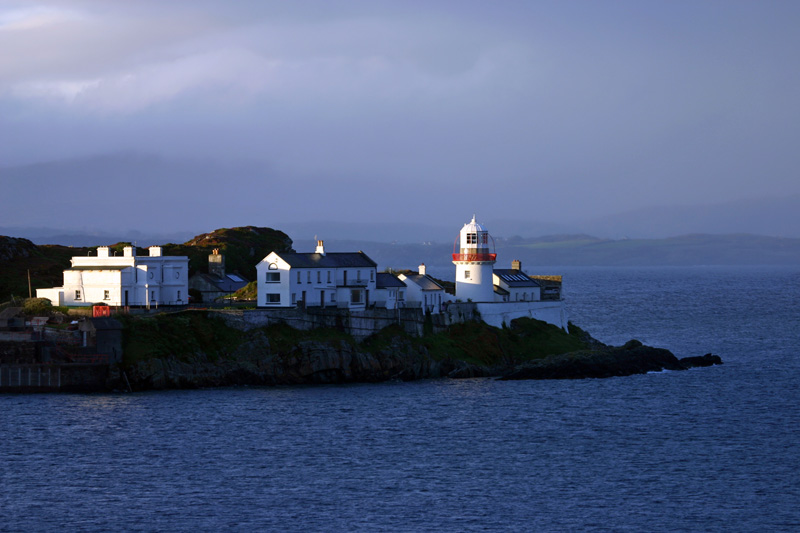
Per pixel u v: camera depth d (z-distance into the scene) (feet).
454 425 458.91
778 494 355.36
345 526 319.47
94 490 353.72
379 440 428.15
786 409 503.20
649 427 458.91
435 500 346.13
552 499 348.38
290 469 382.01
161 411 474.49
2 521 321.32
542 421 469.98
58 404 486.79
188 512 331.36
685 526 322.14
